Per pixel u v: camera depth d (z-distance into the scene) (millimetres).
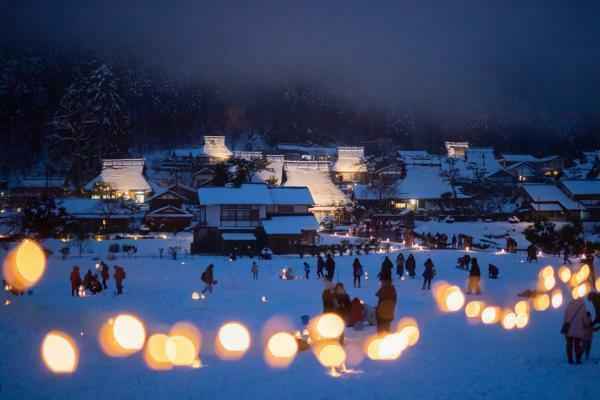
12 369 14781
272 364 15250
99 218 84312
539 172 132500
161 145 190000
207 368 14875
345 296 20266
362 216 95125
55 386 13133
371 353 16203
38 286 37938
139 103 195125
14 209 95375
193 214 90562
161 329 20594
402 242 72000
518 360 15234
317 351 16922
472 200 106375
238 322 22328
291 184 106375
